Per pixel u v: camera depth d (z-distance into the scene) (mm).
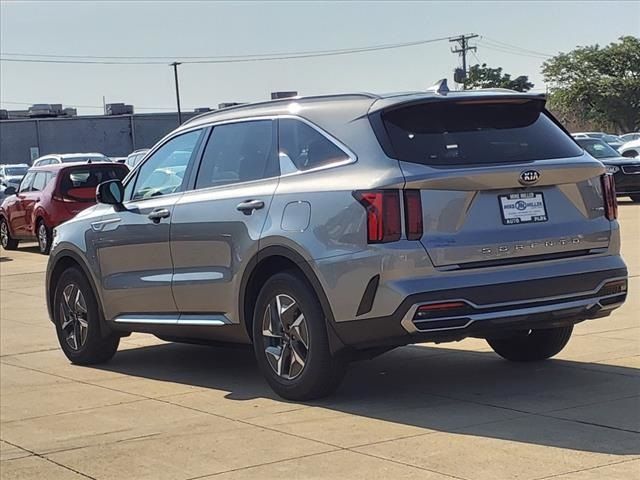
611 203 6664
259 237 6738
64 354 9320
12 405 7324
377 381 7316
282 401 6867
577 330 8891
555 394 6645
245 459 5598
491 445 5543
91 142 60938
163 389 7598
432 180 6039
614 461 5160
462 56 59312
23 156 59625
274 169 6941
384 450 5570
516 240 6195
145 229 7801
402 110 6402
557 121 6852
